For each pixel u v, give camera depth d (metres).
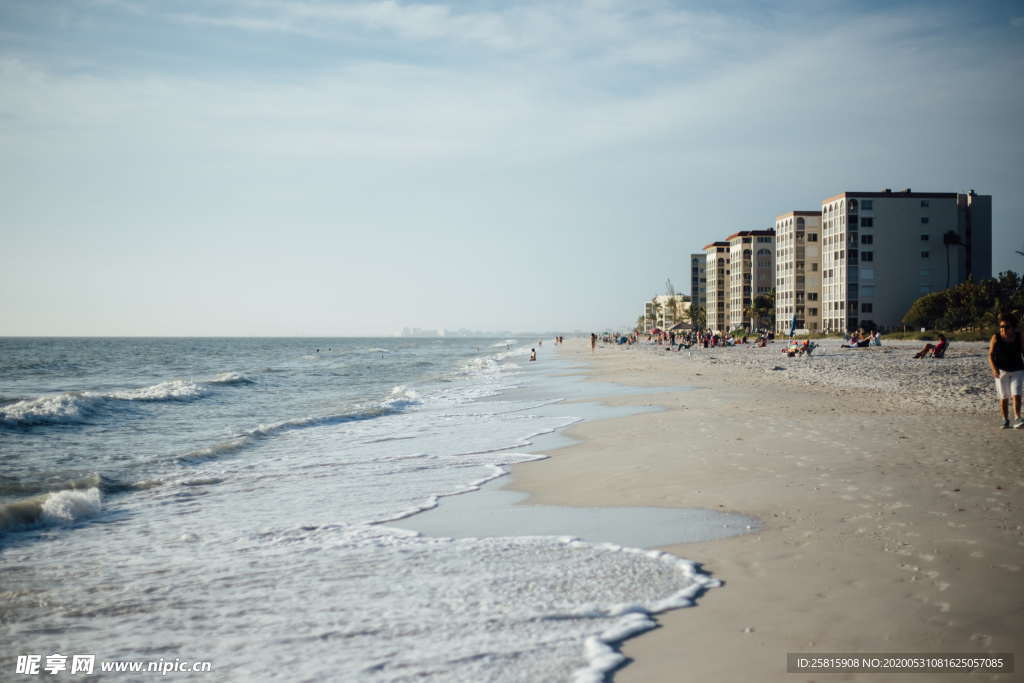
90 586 5.88
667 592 5.30
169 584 5.91
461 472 11.24
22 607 5.40
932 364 37.31
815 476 9.23
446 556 6.53
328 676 4.11
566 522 7.73
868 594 5.02
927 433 12.64
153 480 10.84
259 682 4.09
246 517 8.44
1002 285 92.19
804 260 127.56
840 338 104.44
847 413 16.38
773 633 4.46
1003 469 9.18
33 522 8.12
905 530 6.54
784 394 22.39
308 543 7.16
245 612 5.22
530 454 12.85
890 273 113.31
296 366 65.00
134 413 21.89
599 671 4.03
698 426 15.18
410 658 4.32
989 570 5.39
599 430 15.66
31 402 20.98
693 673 3.97
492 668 4.12
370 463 12.24
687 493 8.77
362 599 5.41
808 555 5.98
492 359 72.56
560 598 5.28
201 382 35.41
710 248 178.12
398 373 49.97
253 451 13.72
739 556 6.09
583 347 125.06
